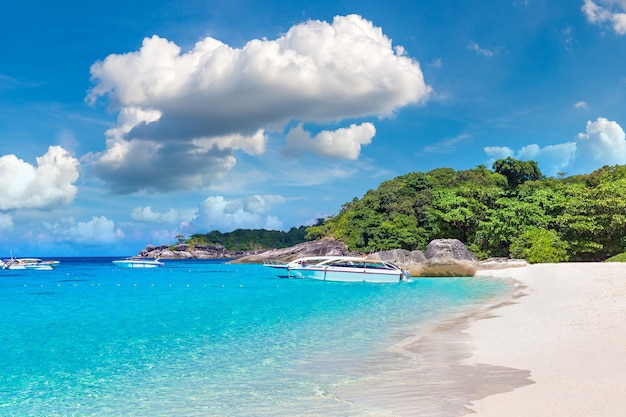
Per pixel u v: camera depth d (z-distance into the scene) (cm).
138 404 952
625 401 713
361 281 4462
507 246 6172
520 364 1034
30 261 9456
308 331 1728
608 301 1959
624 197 5256
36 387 1110
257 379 1093
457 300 2623
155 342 1625
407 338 1505
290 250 10469
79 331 1900
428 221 7788
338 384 1003
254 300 3017
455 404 796
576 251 5438
